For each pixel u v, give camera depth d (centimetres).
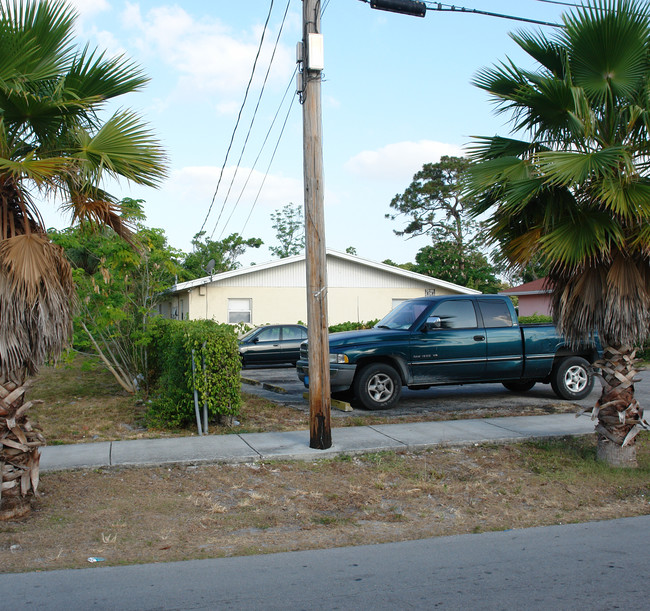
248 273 2542
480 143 812
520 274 791
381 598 412
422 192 4691
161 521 575
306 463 752
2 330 534
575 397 1192
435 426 930
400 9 907
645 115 682
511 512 614
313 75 781
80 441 857
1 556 493
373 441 829
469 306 1141
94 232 694
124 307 1270
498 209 760
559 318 749
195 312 2483
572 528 567
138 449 791
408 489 674
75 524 563
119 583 440
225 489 664
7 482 570
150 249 1195
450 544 525
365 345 1068
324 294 791
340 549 513
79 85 628
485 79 778
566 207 716
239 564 479
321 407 788
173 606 400
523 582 438
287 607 398
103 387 1400
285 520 584
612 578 445
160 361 1172
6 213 571
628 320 698
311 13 779
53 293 560
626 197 668
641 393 1327
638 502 644
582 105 686
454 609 394
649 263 702
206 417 905
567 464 761
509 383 1335
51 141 626
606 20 677
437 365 1098
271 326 1989
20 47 574
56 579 448
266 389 1434
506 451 812
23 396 583
